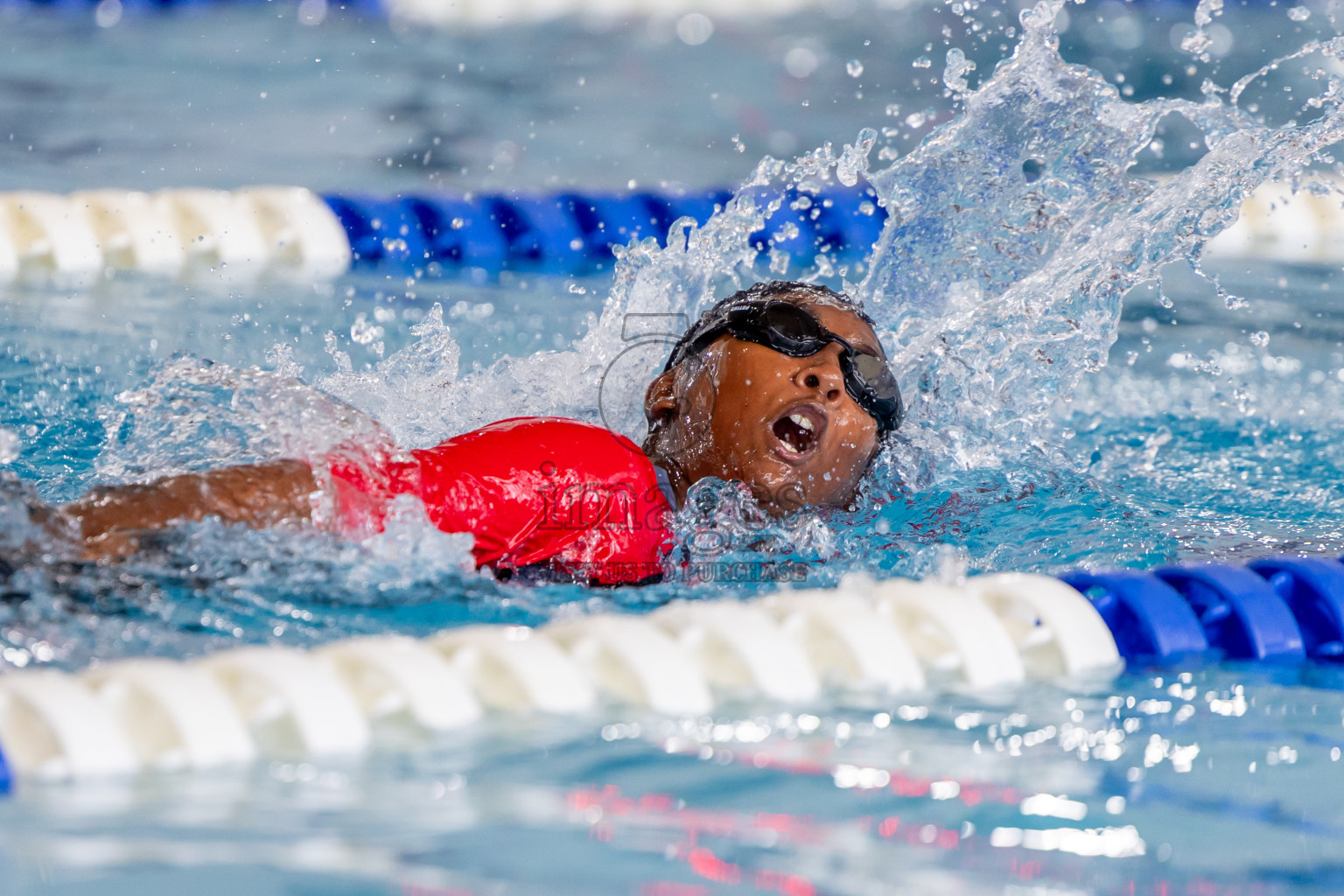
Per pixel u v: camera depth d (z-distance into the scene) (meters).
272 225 16.22
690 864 3.78
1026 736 4.96
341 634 5.59
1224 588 6.35
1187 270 16.77
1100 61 24.73
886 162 20.36
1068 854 3.96
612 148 21.47
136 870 3.62
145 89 23.89
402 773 4.37
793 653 5.43
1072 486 8.67
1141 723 5.16
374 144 21.05
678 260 10.91
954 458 8.66
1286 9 28.59
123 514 5.87
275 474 6.22
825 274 15.56
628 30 31.62
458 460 6.63
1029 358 9.41
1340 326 14.16
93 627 5.33
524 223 17.09
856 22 31.62
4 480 5.86
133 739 4.45
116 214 15.65
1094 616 6.05
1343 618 6.22
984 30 28.73
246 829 3.90
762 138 22.23
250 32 29.50
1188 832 4.14
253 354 11.57
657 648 5.26
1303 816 4.28
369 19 31.28
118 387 10.29
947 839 4.03
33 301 13.17
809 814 4.18
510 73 27.25
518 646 5.19
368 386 9.80
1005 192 11.02
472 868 3.71
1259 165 10.06
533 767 4.46
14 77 24.34
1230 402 11.79
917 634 5.89
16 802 4.02
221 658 4.82
